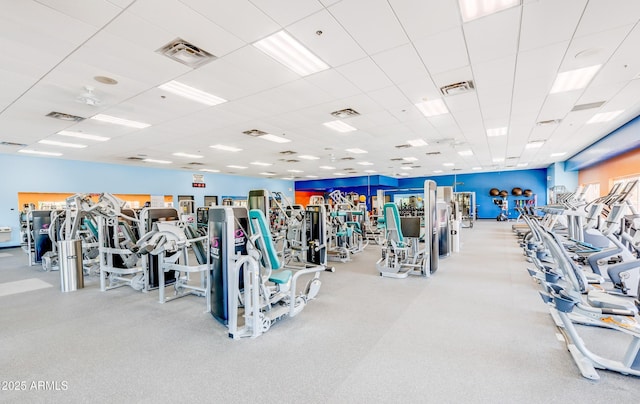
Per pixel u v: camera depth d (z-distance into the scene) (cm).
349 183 1877
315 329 297
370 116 592
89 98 441
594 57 355
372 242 952
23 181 975
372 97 486
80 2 243
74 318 339
